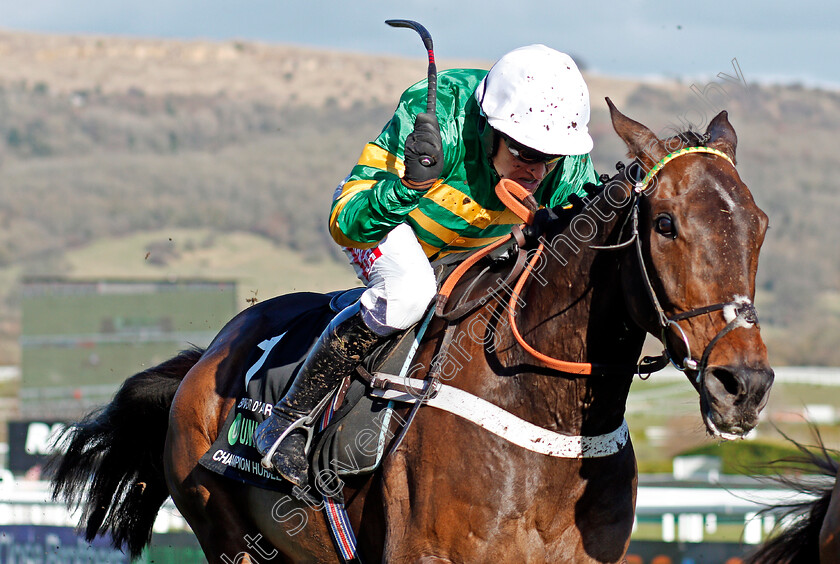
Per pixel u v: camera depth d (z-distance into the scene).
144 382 6.09
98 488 6.20
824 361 59.47
